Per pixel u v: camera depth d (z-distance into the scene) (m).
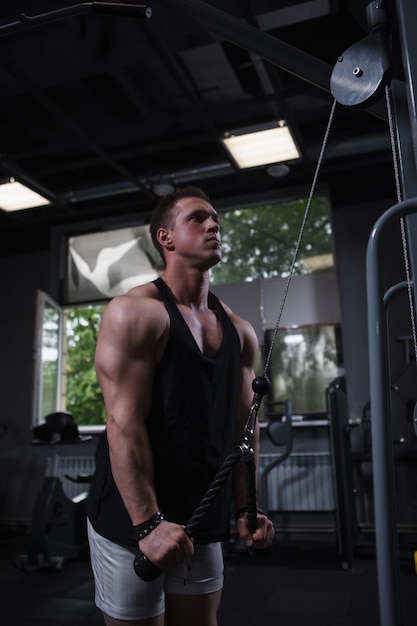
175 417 1.07
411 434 4.62
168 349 1.08
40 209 5.68
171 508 1.06
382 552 0.68
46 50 3.33
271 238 5.71
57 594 3.21
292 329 5.26
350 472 3.98
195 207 1.20
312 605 2.89
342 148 4.55
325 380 5.07
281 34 3.66
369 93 1.09
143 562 0.91
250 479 1.03
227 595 3.11
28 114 4.52
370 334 0.75
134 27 3.11
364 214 5.30
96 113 4.52
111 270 6.03
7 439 5.74
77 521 4.20
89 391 6.57
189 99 3.98
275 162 4.76
